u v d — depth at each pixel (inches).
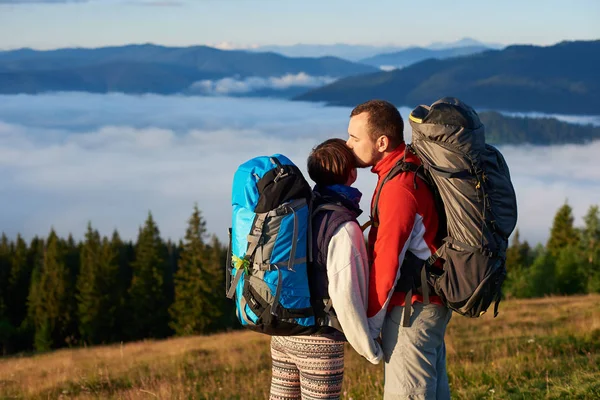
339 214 111.5
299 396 128.4
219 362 486.9
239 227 112.1
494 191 105.5
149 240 2345.0
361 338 110.1
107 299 2308.1
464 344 443.8
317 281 112.1
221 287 2197.3
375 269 111.5
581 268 1612.9
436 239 114.4
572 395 182.1
